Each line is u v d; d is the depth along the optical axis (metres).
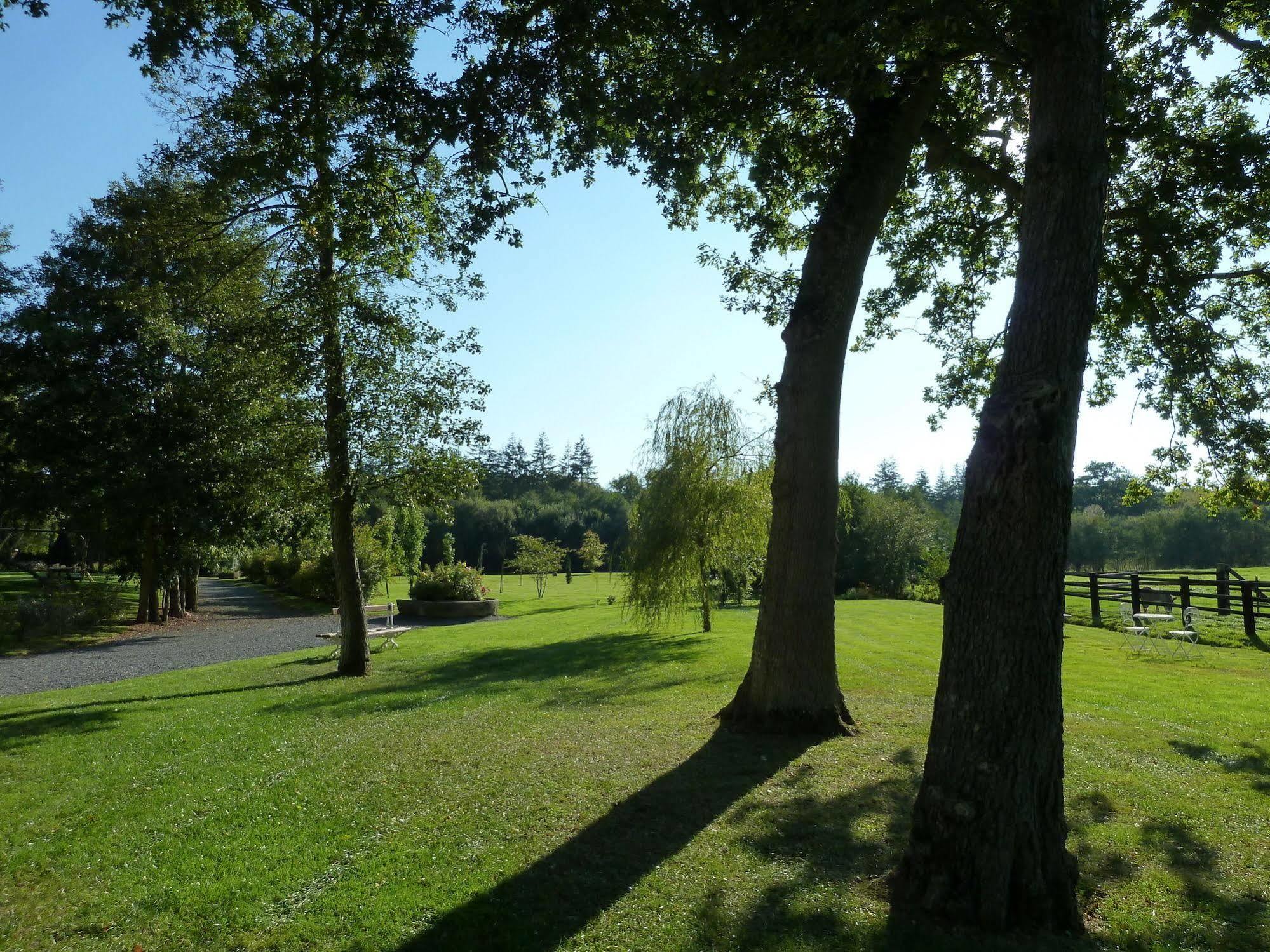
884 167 7.70
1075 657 13.27
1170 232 9.16
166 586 28.83
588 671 13.27
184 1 7.06
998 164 9.58
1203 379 10.44
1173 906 4.12
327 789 6.40
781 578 7.74
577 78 7.83
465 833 5.31
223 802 6.24
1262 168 8.60
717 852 4.85
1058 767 4.03
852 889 4.31
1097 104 4.27
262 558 50.44
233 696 11.91
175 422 23.83
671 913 4.10
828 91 8.39
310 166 7.96
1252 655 13.51
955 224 11.74
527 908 4.21
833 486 7.73
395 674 13.95
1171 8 8.10
